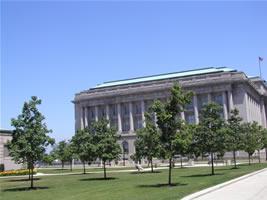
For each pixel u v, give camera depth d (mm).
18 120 37375
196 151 48531
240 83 132375
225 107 132625
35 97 38031
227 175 44688
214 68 148750
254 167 64250
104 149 47656
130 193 28844
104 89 156875
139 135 61875
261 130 89625
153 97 144875
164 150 34531
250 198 22906
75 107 163625
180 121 35156
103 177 51469
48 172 77000
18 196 30328
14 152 36875
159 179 42844
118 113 151875
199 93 136875
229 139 51469
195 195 25250
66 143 91688
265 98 164500
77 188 35562
